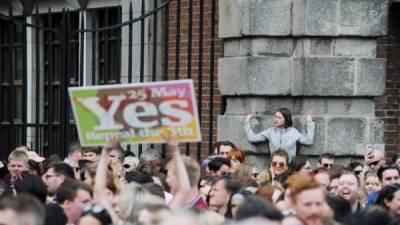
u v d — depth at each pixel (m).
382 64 29.53
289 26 29.00
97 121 18.33
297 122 29.03
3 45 41.62
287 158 26.03
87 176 22.56
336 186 22.58
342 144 29.19
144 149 34.94
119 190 19.62
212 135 30.44
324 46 29.25
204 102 33.53
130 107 18.16
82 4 38.41
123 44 36.22
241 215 14.49
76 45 38.88
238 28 29.05
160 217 11.91
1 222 14.22
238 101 29.52
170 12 34.91
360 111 29.61
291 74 28.98
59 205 18.39
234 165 26.89
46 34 41.06
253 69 28.89
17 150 26.64
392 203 21.02
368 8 29.38
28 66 41.16
